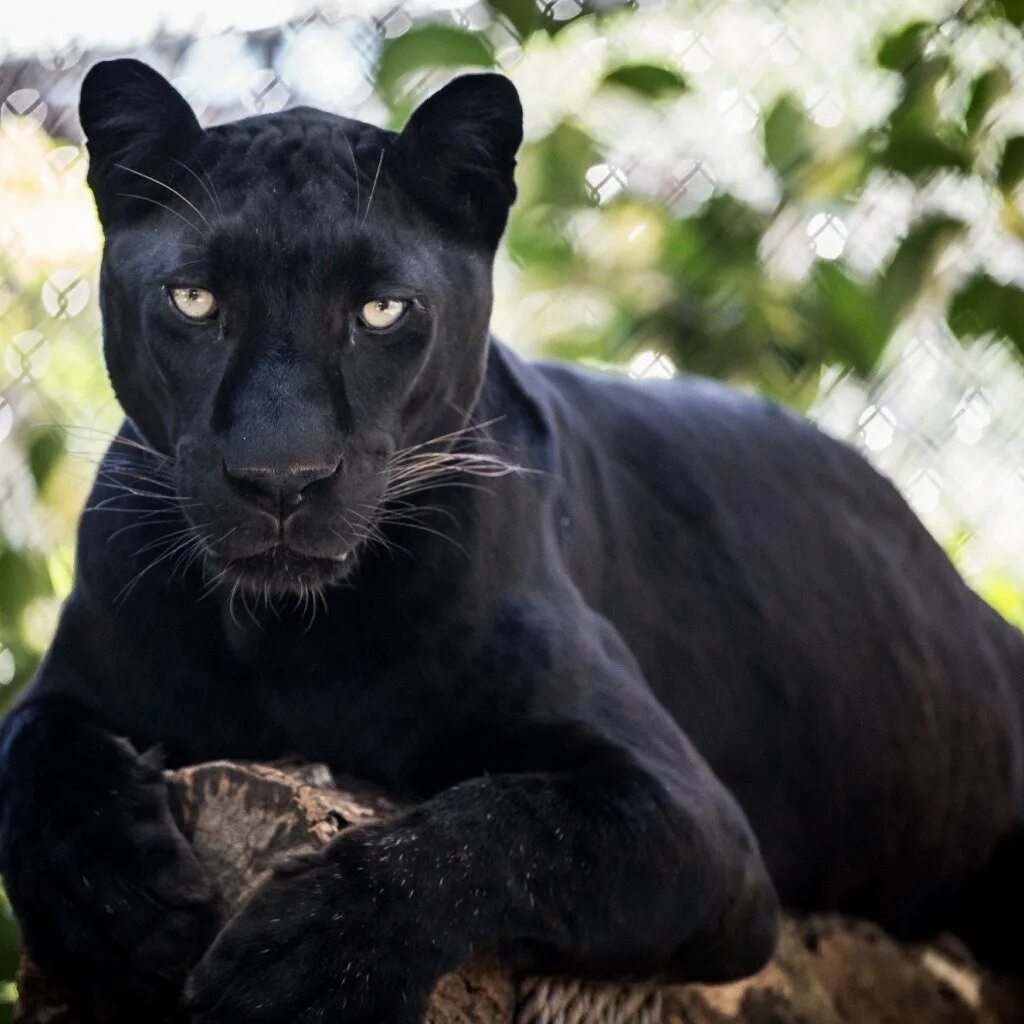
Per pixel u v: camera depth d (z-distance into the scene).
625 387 6.45
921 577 6.93
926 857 6.72
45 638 8.60
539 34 8.03
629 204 8.59
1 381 8.63
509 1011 4.41
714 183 8.73
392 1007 3.88
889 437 9.41
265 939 3.88
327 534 4.45
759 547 6.30
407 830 4.15
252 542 4.43
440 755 4.88
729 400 6.77
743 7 8.86
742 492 6.39
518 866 4.21
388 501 4.79
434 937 4.00
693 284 8.56
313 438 4.36
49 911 4.23
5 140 8.76
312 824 4.29
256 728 4.95
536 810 4.34
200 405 4.57
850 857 6.49
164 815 4.34
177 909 4.18
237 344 4.55
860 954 6.42
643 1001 4.99
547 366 6.21
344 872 4.00
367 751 4.90
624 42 8.68
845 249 8.59
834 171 8.36
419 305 4.73
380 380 4.68
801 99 8.65
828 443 6.93
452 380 4.98
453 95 4.92
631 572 5.89
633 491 6.07
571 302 8.80
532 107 8.65
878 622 6.57
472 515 4.94
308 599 4.79
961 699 6.82
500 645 4.88
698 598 6.08
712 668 6.05
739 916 4.83
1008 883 6.99
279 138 4.82
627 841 4.42
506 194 5.09
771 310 8.45
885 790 6.51
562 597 5.16
